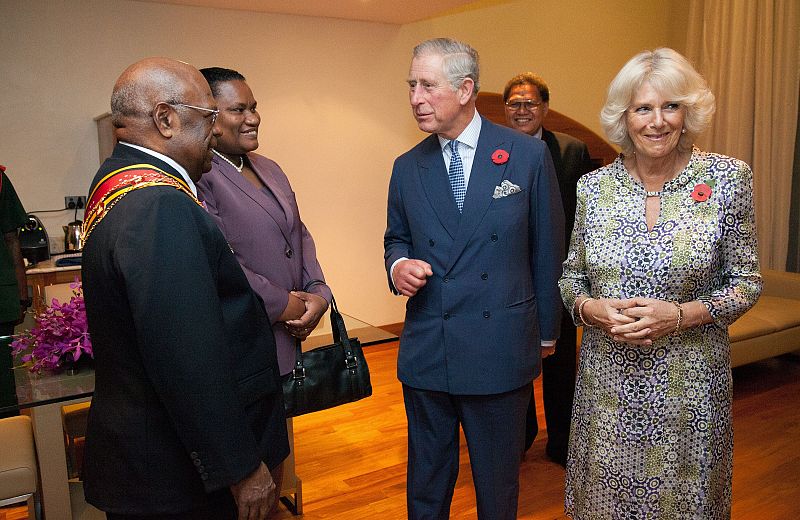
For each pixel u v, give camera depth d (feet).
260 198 6.06
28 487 6.47
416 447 6.54
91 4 13.19
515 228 5.96
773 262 18.38
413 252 6.60
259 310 4.37
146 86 3.99
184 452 3.89
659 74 4.85
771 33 17.75
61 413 6.33
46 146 13.19
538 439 10.36
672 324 4.83
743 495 8.57
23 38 12.76
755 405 11.91
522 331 6.08
